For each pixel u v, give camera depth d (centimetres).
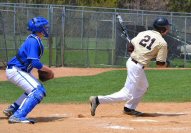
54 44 4872
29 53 1552
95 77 3753
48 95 2705
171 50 5131
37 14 4722
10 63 1591
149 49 1702
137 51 1712
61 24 4716
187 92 2836
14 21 4594
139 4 7925
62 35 4731
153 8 8106
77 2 7725
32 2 7562
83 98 2542
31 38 1563
